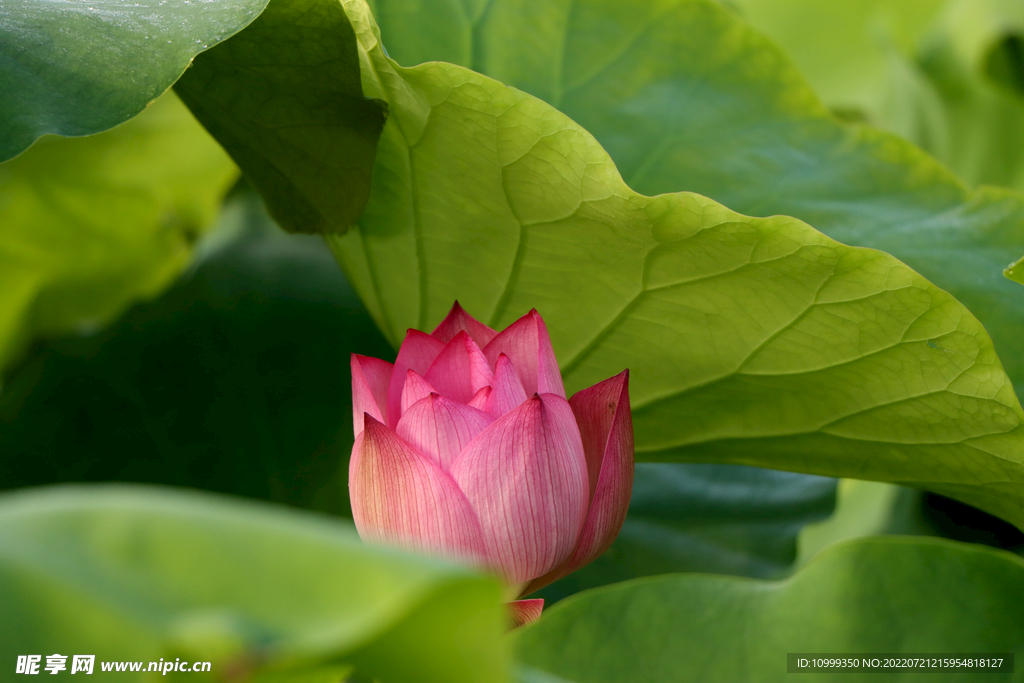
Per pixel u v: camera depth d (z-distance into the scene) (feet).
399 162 3.96
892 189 4.36
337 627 3.18
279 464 4.50
